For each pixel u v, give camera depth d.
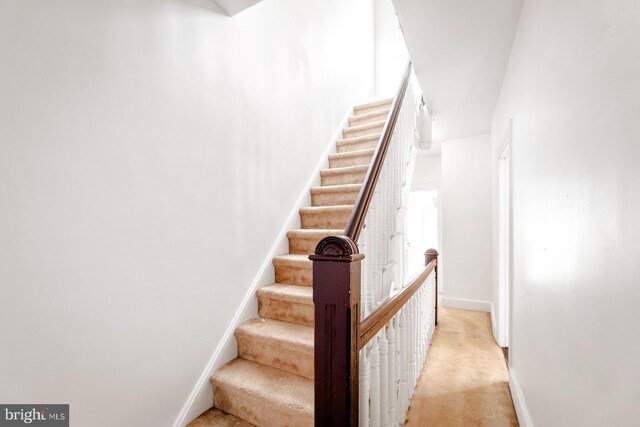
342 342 0.98
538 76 1.43
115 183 1.28
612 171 0.75
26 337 1.01
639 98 0.63
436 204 5.49
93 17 1.20
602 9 0.80
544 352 1.33
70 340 1.12
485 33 1.99
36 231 1.03
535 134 1.50
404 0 1.71
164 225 1.49
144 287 1.39
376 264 1.68
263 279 2.18
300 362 1.65
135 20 1.37
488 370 2.48
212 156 1.79
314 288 1.03
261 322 1.97
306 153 2.85
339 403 0.98
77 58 1.15
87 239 1.18
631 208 0.66
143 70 1.40
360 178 2.82
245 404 1.56
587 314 0.89
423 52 2.21
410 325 2.04
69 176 1.12
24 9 1.01
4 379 0.97
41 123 1.05
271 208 2.33
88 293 1.18
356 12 4.29
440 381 2.31
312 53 3.00
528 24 1.62
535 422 1.49
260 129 2.22
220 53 1.86
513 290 2.13
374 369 1.31
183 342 1.57
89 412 1.18
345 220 2.44
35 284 1.03
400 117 2.41
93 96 1.20
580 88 0.95
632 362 0.66
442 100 3.02
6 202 0.97
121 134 1.30
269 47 2.34
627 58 0.68
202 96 1.72
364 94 4.64
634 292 0.65
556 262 1.18
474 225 4.20
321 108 3.16
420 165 5.40
